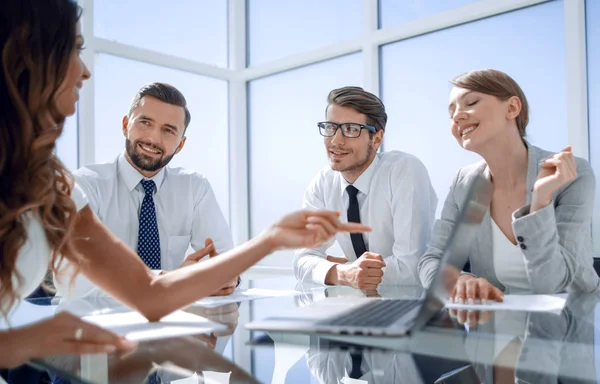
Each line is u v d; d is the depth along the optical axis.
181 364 0.62
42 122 0.78
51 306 1.12
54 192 0.84
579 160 1.38
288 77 3.76
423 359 0.62
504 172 1.45
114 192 2.03
